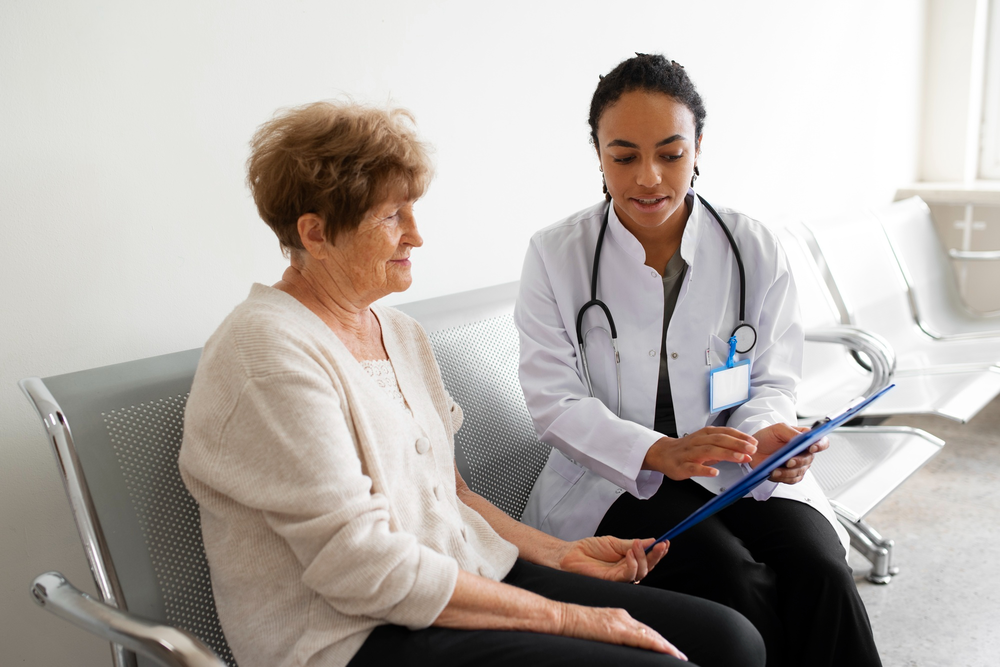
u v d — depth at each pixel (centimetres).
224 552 97
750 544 133
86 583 133
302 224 102
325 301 109
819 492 144
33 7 119
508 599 98
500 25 188
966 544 215
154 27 132
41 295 124
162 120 135
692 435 128
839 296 258
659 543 116
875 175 338
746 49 259
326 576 90
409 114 108
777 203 284
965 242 358
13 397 123
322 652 93
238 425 92
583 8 207
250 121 146
